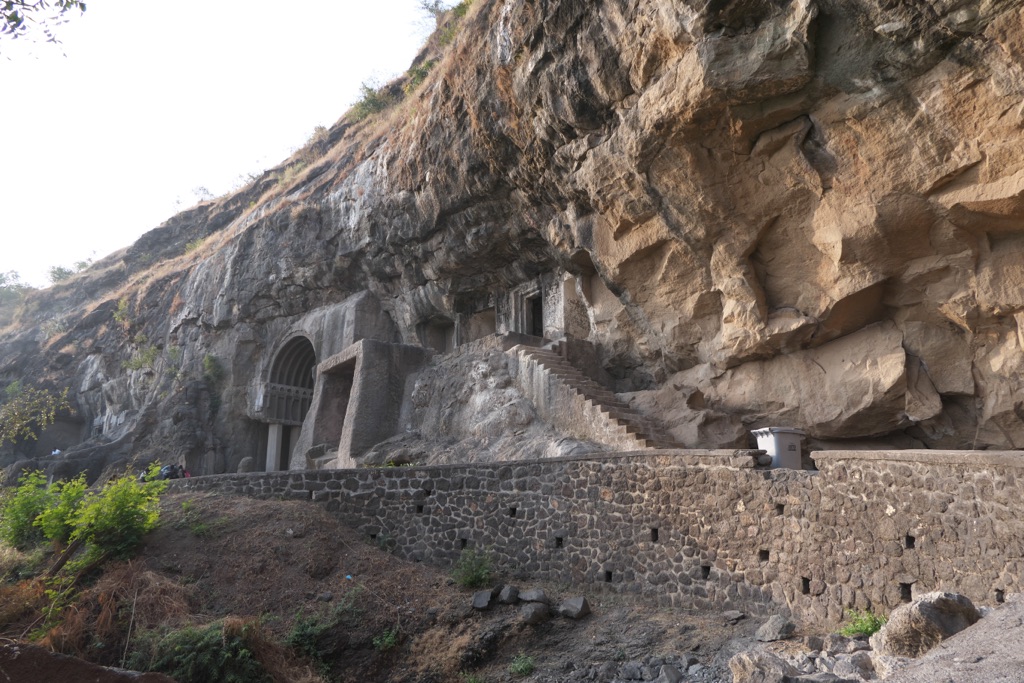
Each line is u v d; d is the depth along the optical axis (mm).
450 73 15641
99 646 8547
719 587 8383
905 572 6758
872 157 9781
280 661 8578
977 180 9180
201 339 30328
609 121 12188
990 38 8109
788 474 8055
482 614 9250
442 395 17688
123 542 10359
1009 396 10422
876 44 8922
